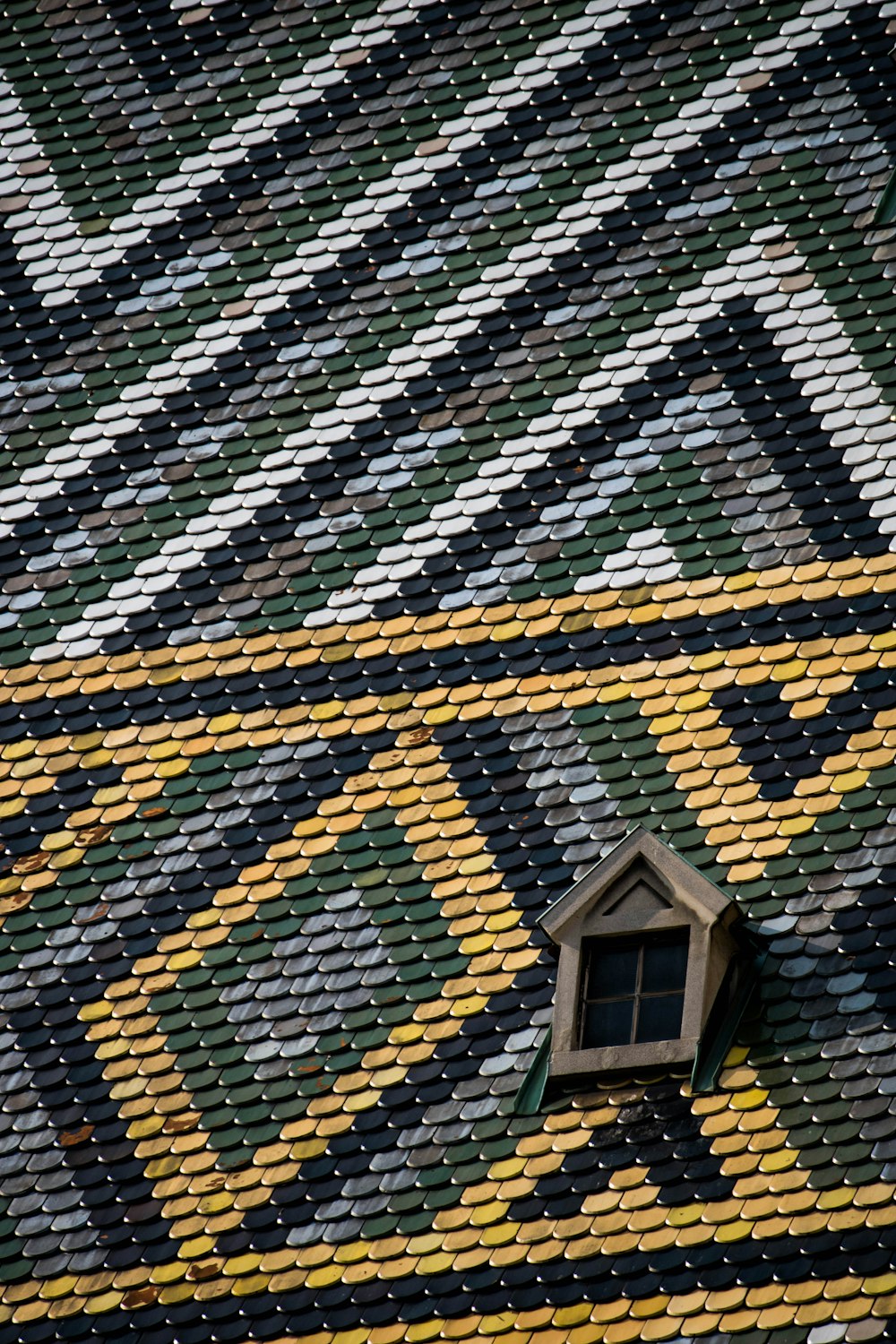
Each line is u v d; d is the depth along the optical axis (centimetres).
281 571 4856
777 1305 3516
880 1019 3797
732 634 4359
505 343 5028
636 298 4975
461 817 4309
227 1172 4012
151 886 4444
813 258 4862
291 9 5959
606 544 4606
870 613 4294
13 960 4422
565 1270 3684
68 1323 3897
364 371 5131
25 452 5303
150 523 5062
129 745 4684
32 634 4950
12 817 4644
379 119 5603
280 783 4503
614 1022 3931
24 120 6006
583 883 4038
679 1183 3719
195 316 5409
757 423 4659
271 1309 3806
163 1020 4250
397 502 4869
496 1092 3938
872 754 4109
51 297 5597
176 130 5828
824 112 5091
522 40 5581
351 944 4216
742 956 3953
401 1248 3806
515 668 4491
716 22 5366
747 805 4116
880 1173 3616
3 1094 4238
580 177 5241
